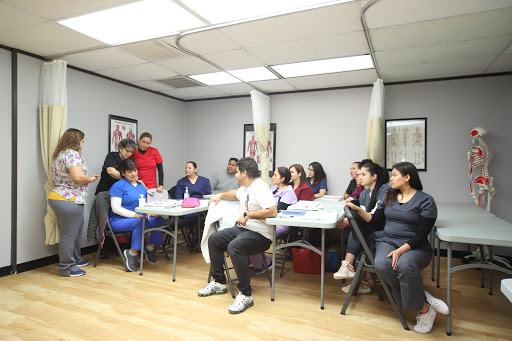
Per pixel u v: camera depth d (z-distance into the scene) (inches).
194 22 109.4
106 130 177.3
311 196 149.3
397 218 94.6
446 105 173.5
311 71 166.1
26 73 138.2
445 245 168.1
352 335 85.5
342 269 106.5
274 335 85.0
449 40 122.3
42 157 140.7
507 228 94.8
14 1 95.0
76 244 137.6
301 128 206.2
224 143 229.1
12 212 133.3
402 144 181.8
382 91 169.6
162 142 218.8
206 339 82.7
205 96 227.5
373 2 93.7
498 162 164.1
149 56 143.8
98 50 136.6
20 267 135.6
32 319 92.7
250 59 147.2
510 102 161.9
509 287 47.8
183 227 163.3
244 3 97.0
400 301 90.0
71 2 95.7
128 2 95.8
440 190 174.9
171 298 108.6
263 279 128.4
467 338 84.9
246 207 107.0
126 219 139.7
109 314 96.3
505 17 102.7
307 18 105.4
